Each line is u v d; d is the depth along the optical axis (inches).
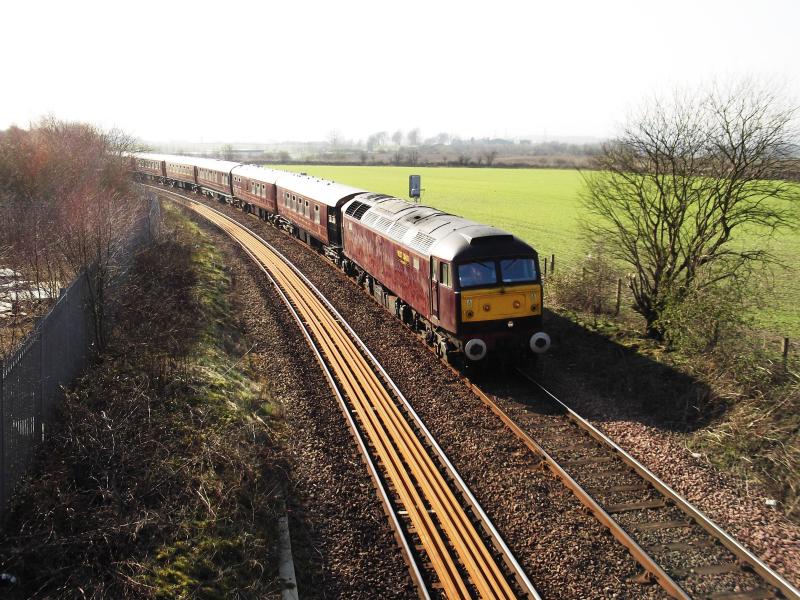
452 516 387.5
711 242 994.7
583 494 407.8
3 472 323.3
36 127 1279.5
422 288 677.9
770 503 407.5
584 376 629.6
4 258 757.9
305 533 385.7
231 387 556.7
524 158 6668.3
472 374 636.7
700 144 631.8
